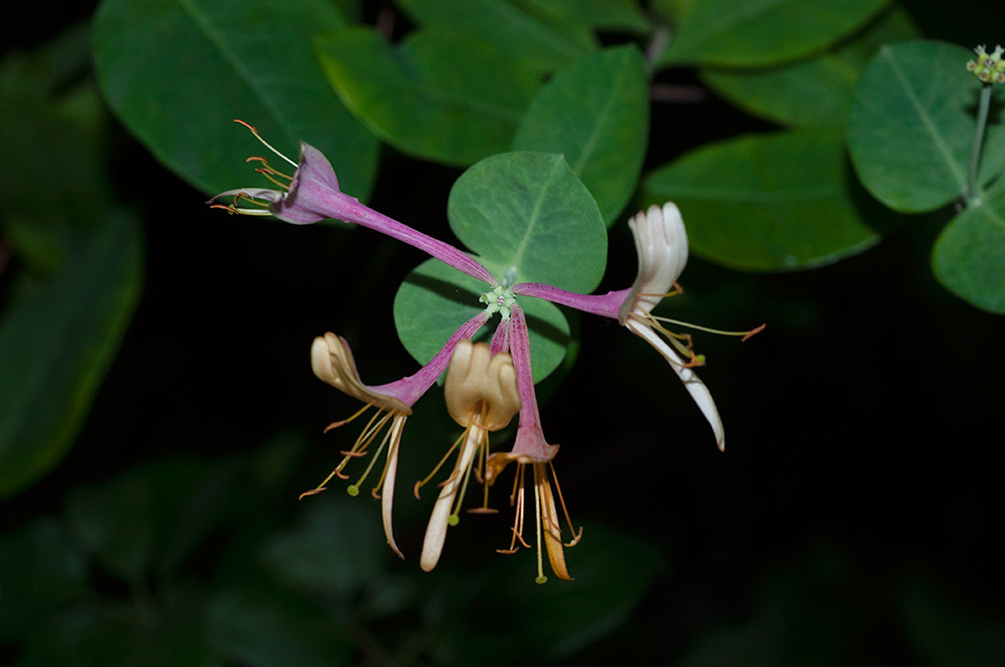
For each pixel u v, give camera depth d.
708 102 0.57
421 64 0.51
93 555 0.64
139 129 0.50
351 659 0.63
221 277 0.72
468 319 0.47
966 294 0.49
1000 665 0.76
